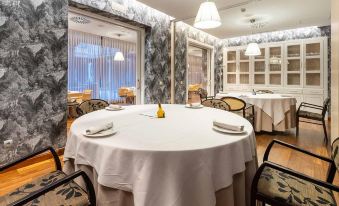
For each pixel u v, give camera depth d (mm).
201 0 3715
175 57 5016
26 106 2539
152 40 4371
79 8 3246
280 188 1213
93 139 1212
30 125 2584
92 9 3293
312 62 5484
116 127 1485
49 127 2762
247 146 1274
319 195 1170
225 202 1124
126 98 7148
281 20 4766
